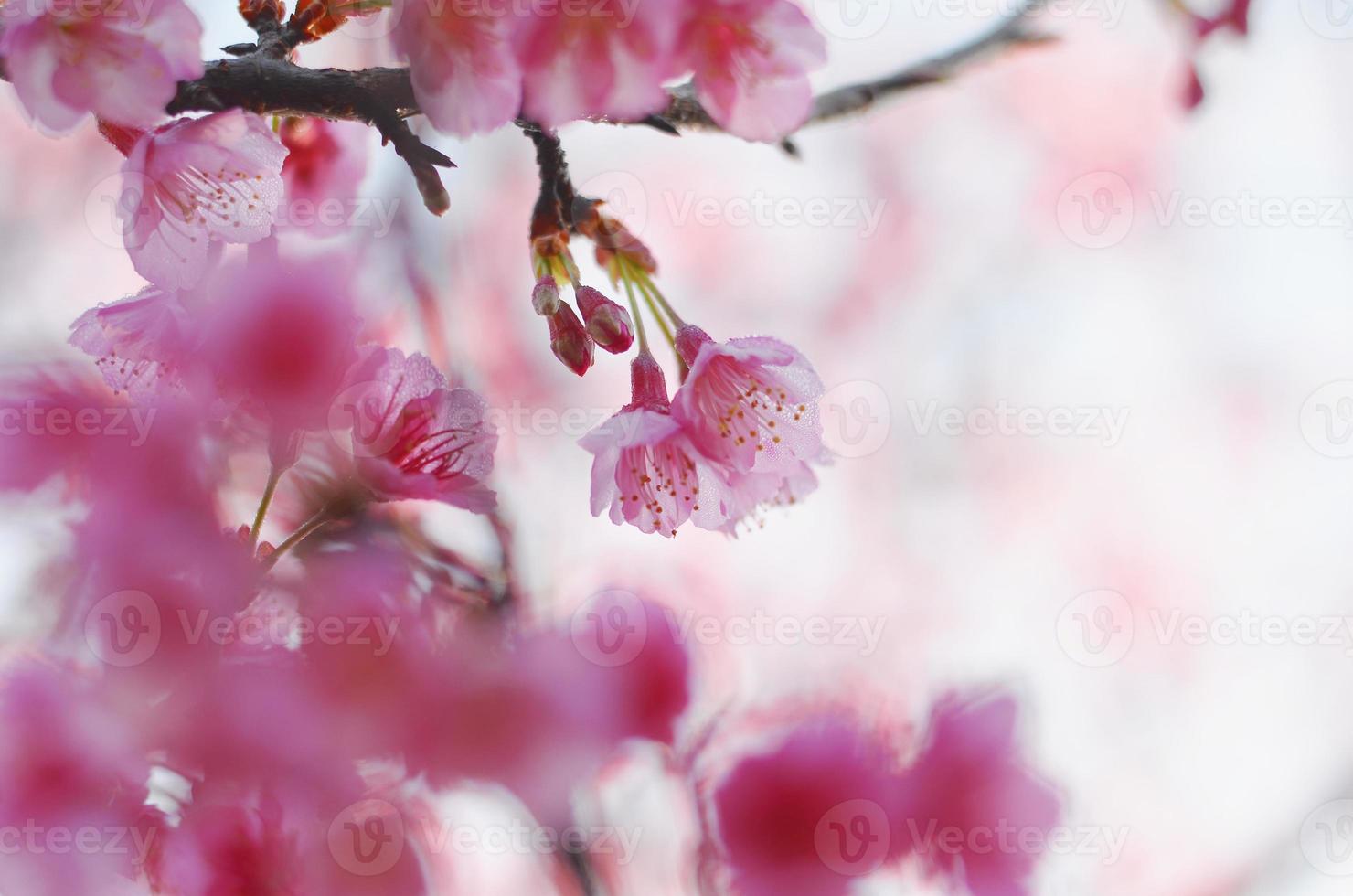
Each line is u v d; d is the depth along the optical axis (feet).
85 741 3.88
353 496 3.92
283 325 3.90
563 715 3.94
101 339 3.91
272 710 3.90
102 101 3.90
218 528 3.91
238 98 3.92
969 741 3.95
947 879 3.94
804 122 3.91
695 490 3.95
